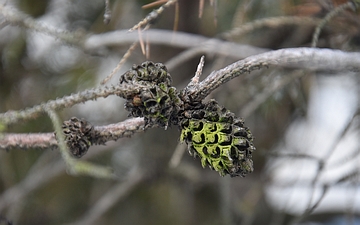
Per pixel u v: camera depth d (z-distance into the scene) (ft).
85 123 2.32
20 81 3.64
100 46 2.86
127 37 2.85
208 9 3.26
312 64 2.53
